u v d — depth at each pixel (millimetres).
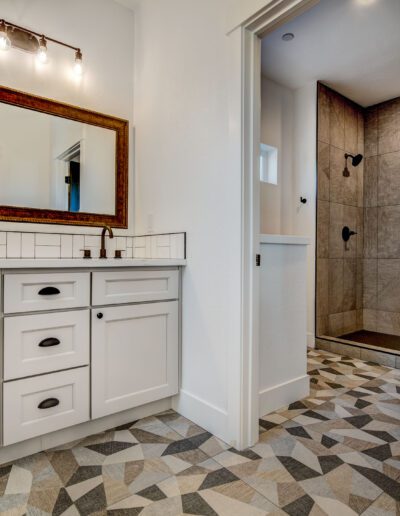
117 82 2320
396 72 3066
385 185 3613
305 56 2811
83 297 1531
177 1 1948
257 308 1570
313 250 3232
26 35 1955
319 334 3234
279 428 1696
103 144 2246
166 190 2033
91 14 2213
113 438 1581
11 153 1902
